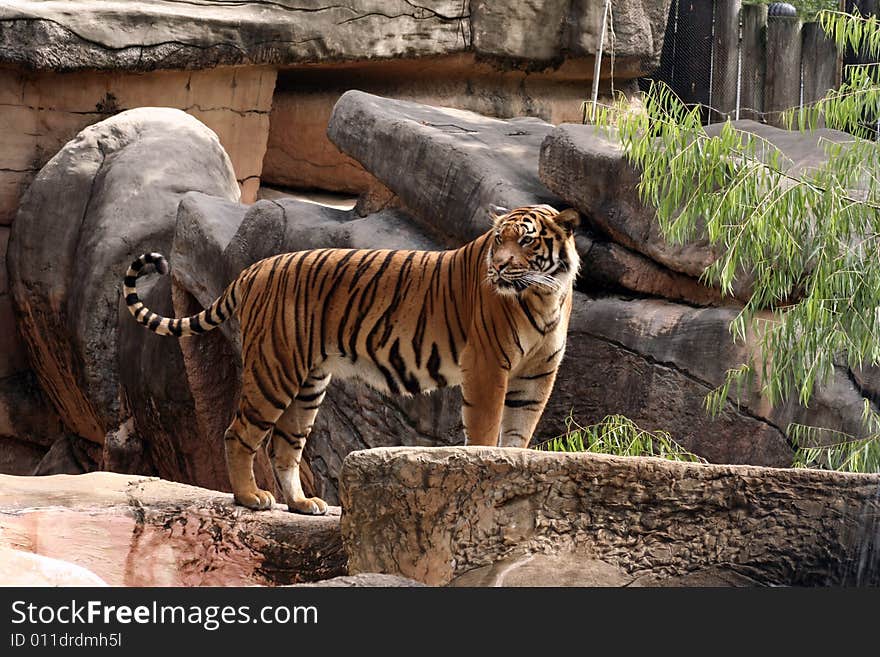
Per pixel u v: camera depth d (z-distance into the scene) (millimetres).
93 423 17688
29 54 18312
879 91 9555
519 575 7043
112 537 9219
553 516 7180
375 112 13742
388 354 9812
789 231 9383
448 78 22188
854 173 9617
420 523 7227
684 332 11023
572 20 21953
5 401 18594
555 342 9648
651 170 10242
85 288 16812
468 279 9547
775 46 20438
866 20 10102
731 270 9523
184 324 10289
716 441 10758
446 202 12773
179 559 9188
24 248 17797
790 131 12516
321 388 9992
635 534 7168
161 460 16250
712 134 12586
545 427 11734
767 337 9656
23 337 18375
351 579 7090
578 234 12109
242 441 9664
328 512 9906
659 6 22016
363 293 9734
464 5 21438
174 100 19969
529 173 12922
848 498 7273
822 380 9898
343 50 20609
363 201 14242
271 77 20750
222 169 18391
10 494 9875
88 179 17672
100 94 19375
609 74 22719
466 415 9594
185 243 14836
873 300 9094
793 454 10430
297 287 9742
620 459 7207
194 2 19750
